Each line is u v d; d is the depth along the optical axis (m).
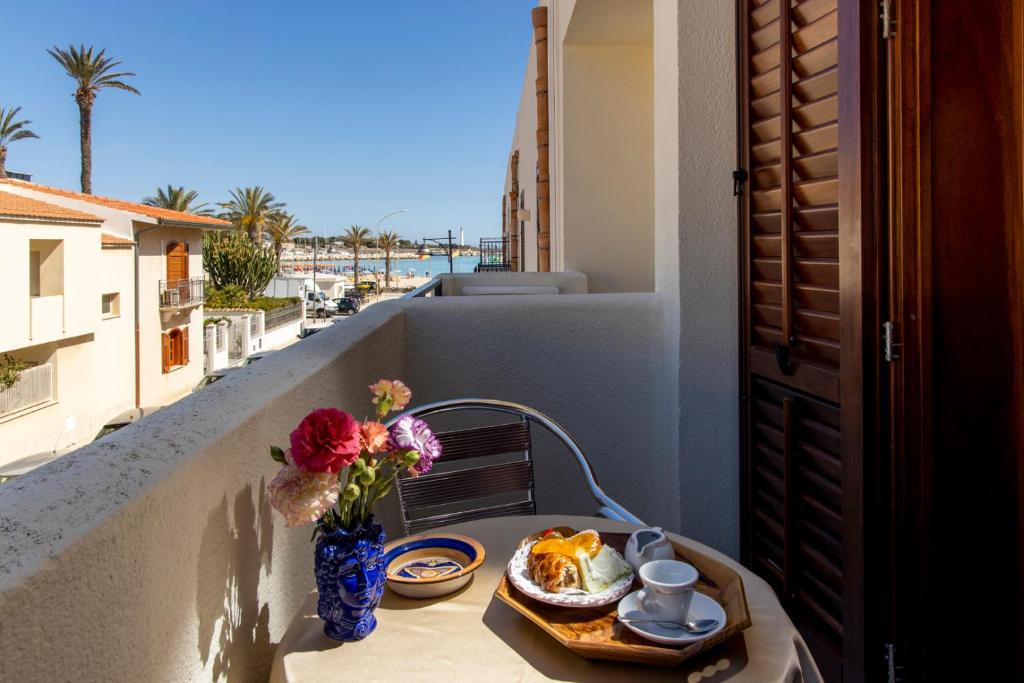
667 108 2.66
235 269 36.72
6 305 15.48
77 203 20.73
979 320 1.47
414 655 1.09
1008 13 1.44
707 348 2.58
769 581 2.29
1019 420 1.48
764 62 2.27
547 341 2.90
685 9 2.50
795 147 1.99
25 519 0.73
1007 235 1.46
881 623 1.57
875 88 1.50
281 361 1.68
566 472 2.92
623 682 1.02
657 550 1.32
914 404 1.47
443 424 2.87
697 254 2.55
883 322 1.52
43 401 17.38
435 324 2.88
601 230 5.23
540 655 1.09
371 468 1.11
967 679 1.50
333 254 82.44
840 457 1.80
